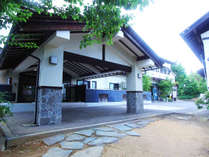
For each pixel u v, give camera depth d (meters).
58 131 3.35
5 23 2.15
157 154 2.42
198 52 5.92
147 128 4.13
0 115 2.13
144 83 16.05
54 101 4.09
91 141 2.93
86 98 10.72
